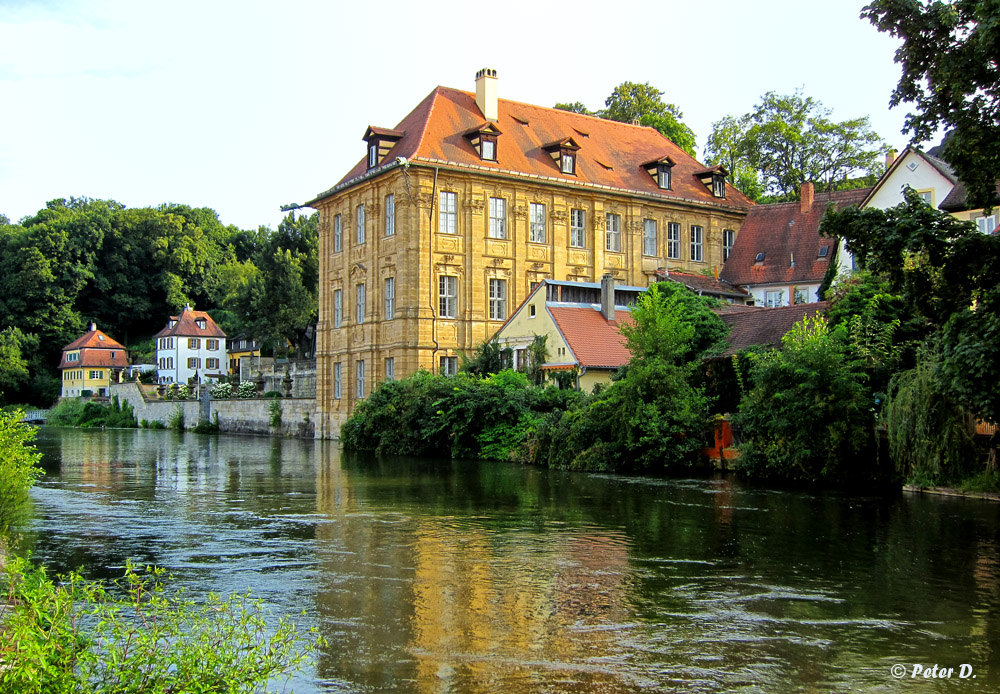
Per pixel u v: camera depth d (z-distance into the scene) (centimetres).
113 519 2178
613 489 2784
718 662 1094
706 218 6350
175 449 5038
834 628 1236
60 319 11812
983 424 2706
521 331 4588
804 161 7425
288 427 6425
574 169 5784
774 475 3111
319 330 6053
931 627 1241
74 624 916
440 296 5288
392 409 4500
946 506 2366
